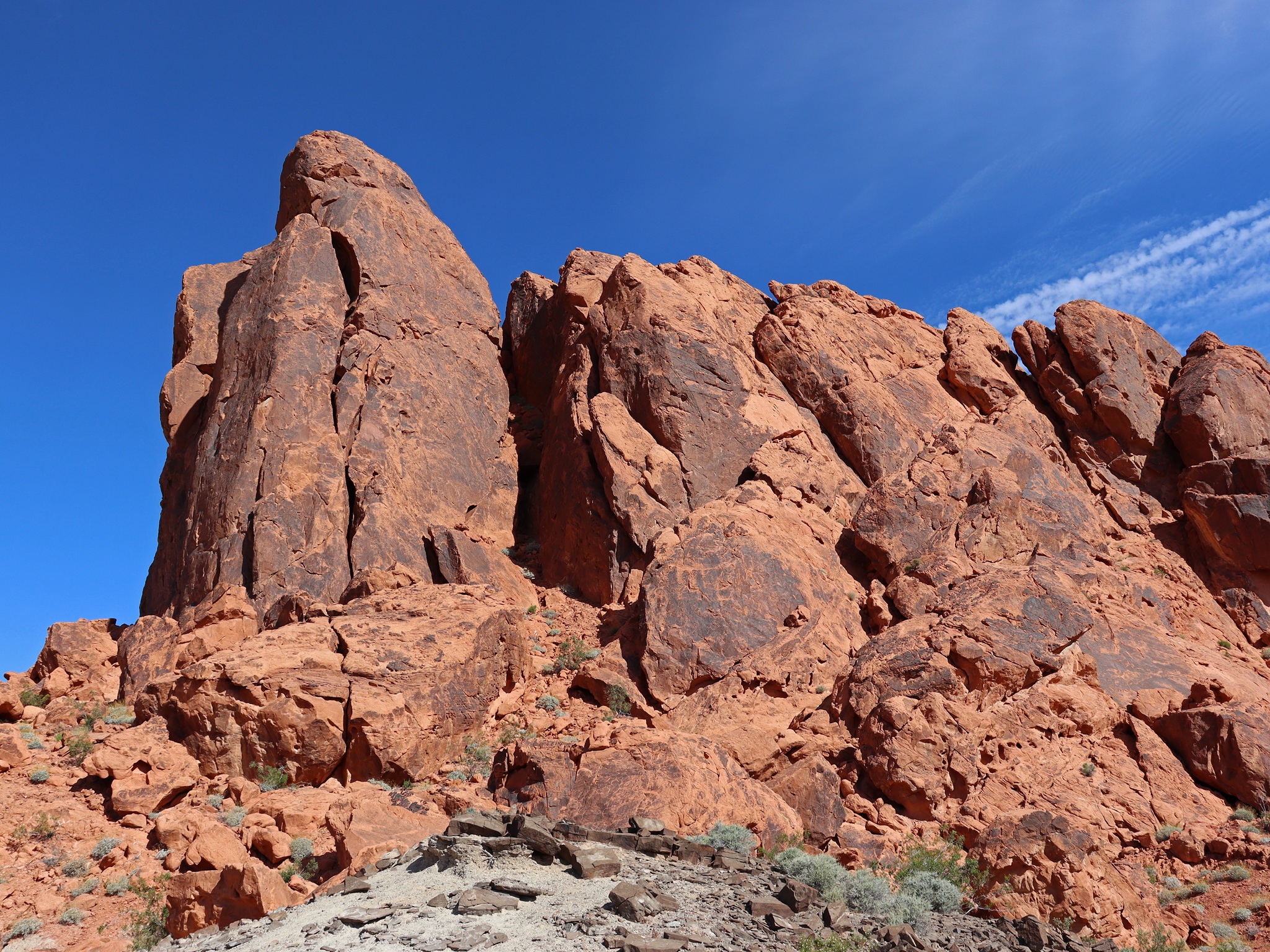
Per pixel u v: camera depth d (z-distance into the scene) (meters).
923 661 23.69
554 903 13.08
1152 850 20.44
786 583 27.44
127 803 20.44
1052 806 20.62
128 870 18.67
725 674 25.44
